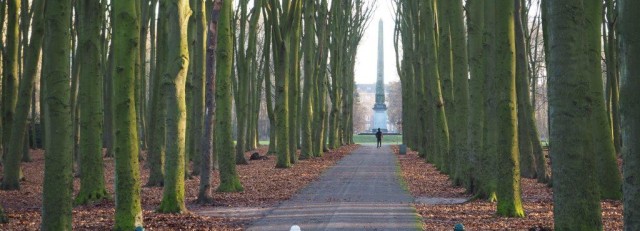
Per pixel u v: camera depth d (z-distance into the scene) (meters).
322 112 66.00
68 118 14.88
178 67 22.31
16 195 29.56
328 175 42.91
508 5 22.02
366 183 36.97
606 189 25.97
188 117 38.72
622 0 9.84
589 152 13.60
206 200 26.09
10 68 35.22
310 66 57.88
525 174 38.53
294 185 35.34
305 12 56.62
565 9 13.35
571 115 13.48
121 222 18.14
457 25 32.22
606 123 26.09
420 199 28.31
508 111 21.88
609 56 43.50
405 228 19.38
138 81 37.91
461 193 30.73
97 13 26.64
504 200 22.05
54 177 14.65
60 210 14.67
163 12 36.28
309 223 20.52
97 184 26.38
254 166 51.41
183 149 23.00
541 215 22.19
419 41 59.91
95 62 26.47
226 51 31.97
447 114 38.38
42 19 31.36
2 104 41.41
